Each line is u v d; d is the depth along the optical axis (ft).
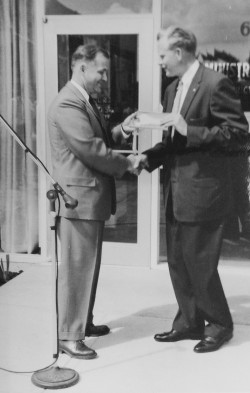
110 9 12.30
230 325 9.07
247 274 12.37
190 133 8.47
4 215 13.43
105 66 8.34
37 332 9.59
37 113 12.74
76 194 8.21
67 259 8.36
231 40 11.46
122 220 13.42
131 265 13.23
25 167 13.04
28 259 13.38
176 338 9.25
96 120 8.44
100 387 7.88
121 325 9.95
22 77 12.66
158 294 11.46
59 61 12.57
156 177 12.76
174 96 8.98
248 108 11.28
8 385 7.89
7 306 10.76
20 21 12.48
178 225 8.84
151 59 12.34
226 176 8.73
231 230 12.46
